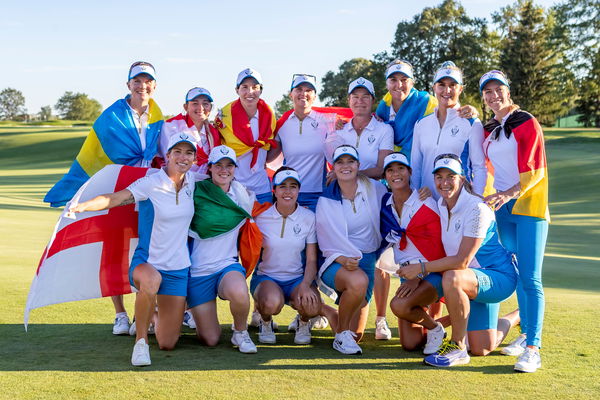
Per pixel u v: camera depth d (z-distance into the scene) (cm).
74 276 509
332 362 449
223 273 495
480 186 529
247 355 465
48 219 1403
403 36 6150
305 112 617
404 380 405
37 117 19575
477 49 5969
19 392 363
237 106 609
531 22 6228
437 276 486
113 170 509
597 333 516
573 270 873
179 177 483
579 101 6009
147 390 371
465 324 455
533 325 450
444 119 550
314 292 513
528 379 408
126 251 523
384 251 543
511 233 509
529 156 477
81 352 459
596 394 377
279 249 532
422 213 502
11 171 4266
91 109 19600
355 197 529
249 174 614
